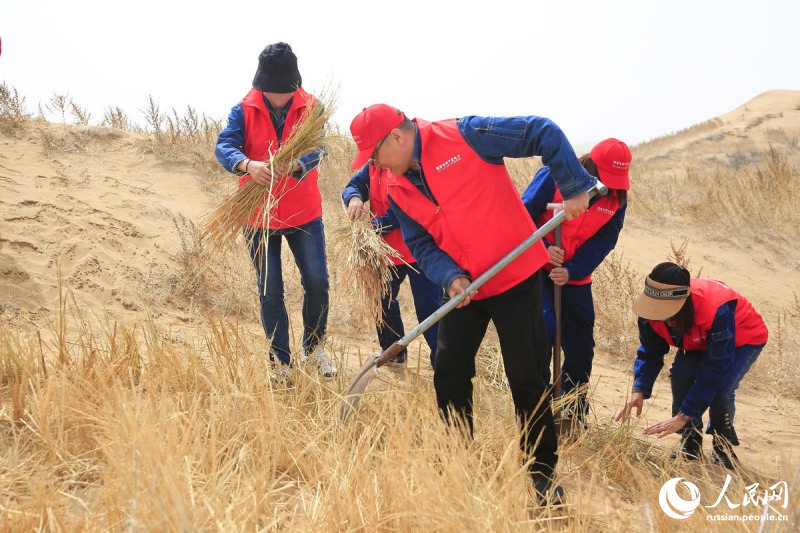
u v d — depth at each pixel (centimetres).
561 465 386
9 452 302
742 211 1215
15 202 612
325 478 315
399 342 366
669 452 425
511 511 279
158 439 283
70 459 317
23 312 478
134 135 864
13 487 283
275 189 438
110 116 909
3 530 252
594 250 427
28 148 743
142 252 609
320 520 281
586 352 455
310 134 427
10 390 354
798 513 270
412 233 353
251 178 434
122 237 617
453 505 271
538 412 346
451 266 340
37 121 816
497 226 330
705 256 1032
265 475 301
